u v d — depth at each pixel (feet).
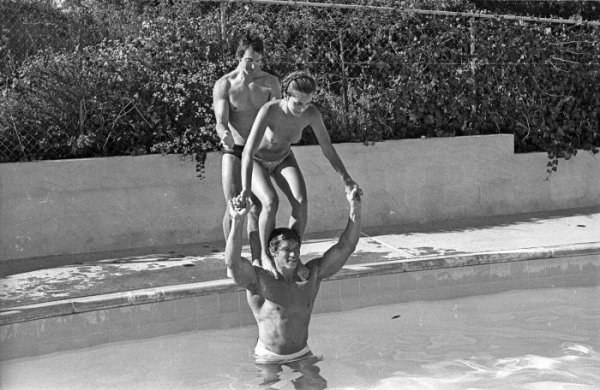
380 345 18.07
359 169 29.37
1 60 28.02
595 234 27.12
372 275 22.41
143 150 27.35
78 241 26.16
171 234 27.30
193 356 17.62
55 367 17.07
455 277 23.49
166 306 20.39
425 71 31.32
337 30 30.07
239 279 15.67
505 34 32.22
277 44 29.25
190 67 27.86
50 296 20.39
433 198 30.60
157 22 28.12
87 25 31.22
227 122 18.62
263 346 17.15
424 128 31.48
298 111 16.15
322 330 19.31
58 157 27.02
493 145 31.37
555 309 20.93
